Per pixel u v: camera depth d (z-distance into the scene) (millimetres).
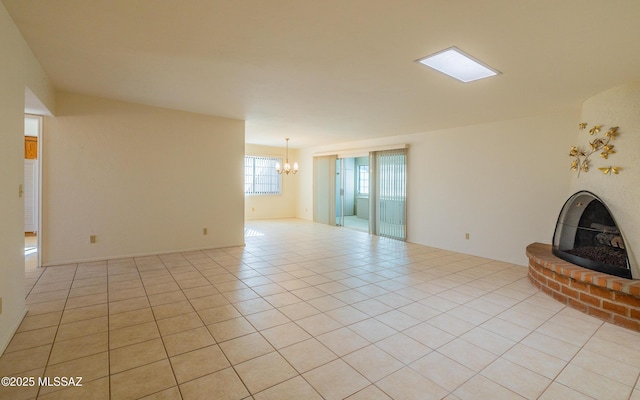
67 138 4109
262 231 7629
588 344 2383
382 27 2160
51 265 4109
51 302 2979
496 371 2023
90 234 4336
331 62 2799
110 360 2061
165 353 2160
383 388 1836
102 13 2074
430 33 2223
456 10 1918
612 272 2902
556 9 1866
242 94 3859
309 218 9578
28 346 2203
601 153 3279
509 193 4789
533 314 2914
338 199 8938
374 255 5223
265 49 2566
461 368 2051
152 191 4773
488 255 5066
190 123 5055
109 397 1711
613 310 2732
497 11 1911
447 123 5195
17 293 2451
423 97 3754
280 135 7023
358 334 2488
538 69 2801
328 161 8742
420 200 6184
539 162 4449
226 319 2709
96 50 2662
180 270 4121
